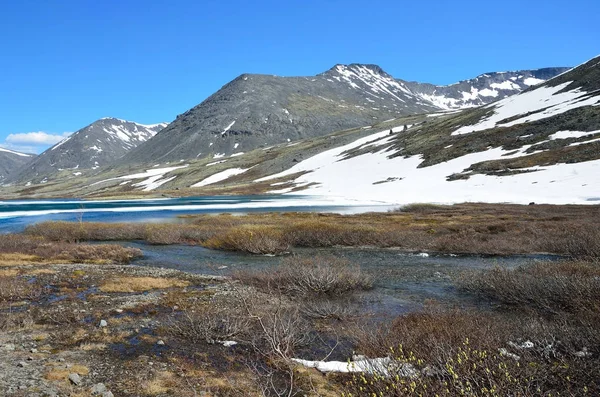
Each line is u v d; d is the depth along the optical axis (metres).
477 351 8.03
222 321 13.00
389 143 154.88
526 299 14.74
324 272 18.08
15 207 91.94
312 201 87.38
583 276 15.26
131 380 8.70
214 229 39.56
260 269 22.75
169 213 67.88
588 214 42.91
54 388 8.00
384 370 8.29
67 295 16.73
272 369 9.58
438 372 7.64
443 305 15.32
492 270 18.05
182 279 20.08
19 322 12.86
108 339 11.50
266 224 42.59
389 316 14.05
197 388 8.39
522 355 8.76
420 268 23.16
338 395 8.02
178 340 11.56
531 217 43.22
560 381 7.57
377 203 77.31
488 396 6.26
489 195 69.69
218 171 197.88
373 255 27.91
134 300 15.91
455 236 32.44
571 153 78.31
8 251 29.92
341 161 152.75
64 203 109.25
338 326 13.00
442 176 93.19
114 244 32.88
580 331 9.93
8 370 8.77
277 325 11.56
